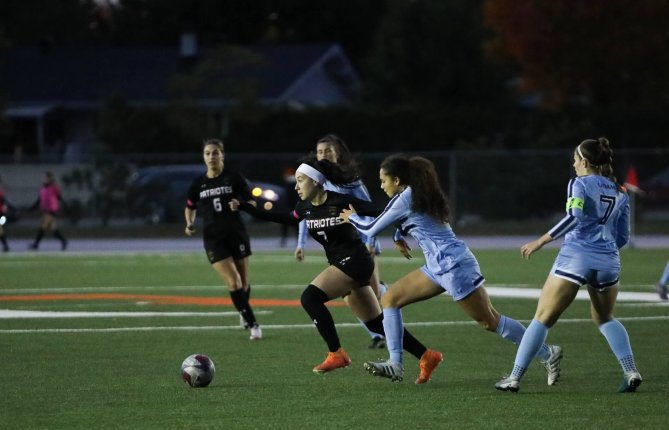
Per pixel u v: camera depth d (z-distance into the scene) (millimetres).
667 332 47750
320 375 37375
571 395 33344
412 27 180250
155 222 128625
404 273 80438
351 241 37062
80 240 124812
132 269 85000
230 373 37781
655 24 150750
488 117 161125
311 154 37531
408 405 31938
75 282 74125
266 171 130250
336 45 196750
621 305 58219
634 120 154750
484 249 105438
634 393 33625
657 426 28953
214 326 51000
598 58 152000
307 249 107625
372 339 44219
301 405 32000
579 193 32406
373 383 35781
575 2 149875
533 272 80125
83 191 129500
